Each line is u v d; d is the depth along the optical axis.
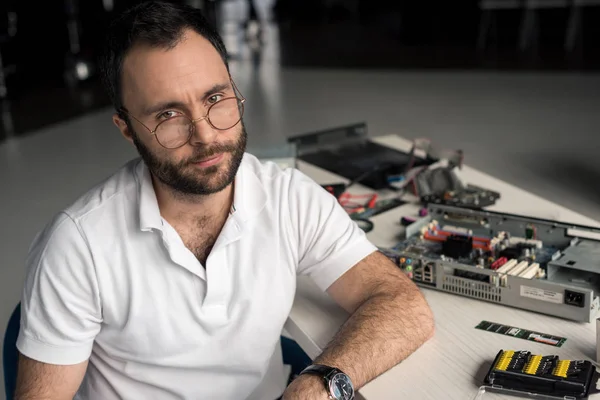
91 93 7.18
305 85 6.92
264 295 1.39
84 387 1.44
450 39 8.96
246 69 7.81
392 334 1.30
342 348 1.28
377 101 6.17
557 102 5.77
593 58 7.33
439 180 2.09
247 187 1.41
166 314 1.33
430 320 1.36
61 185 4.49
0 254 3.54
